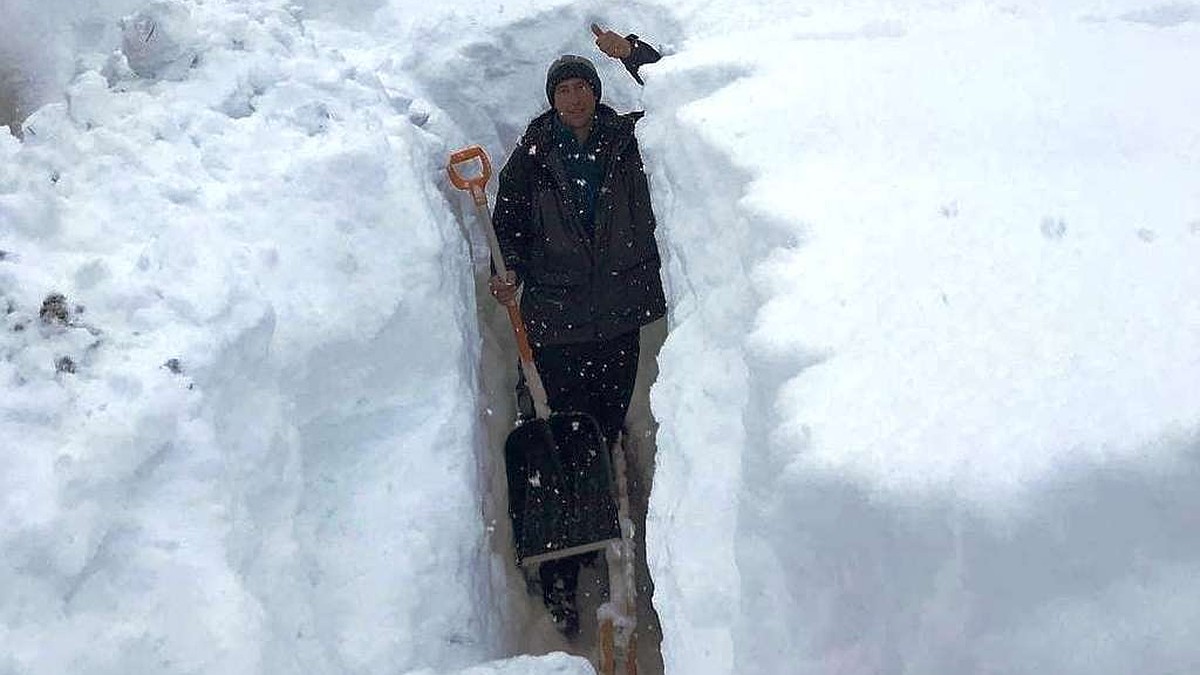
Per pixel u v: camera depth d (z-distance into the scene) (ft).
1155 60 8.15
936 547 4.38
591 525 9.65
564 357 11.34
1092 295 5.26
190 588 6.41
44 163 9.00
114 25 13.67
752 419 5.47
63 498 6.32
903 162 6.84
